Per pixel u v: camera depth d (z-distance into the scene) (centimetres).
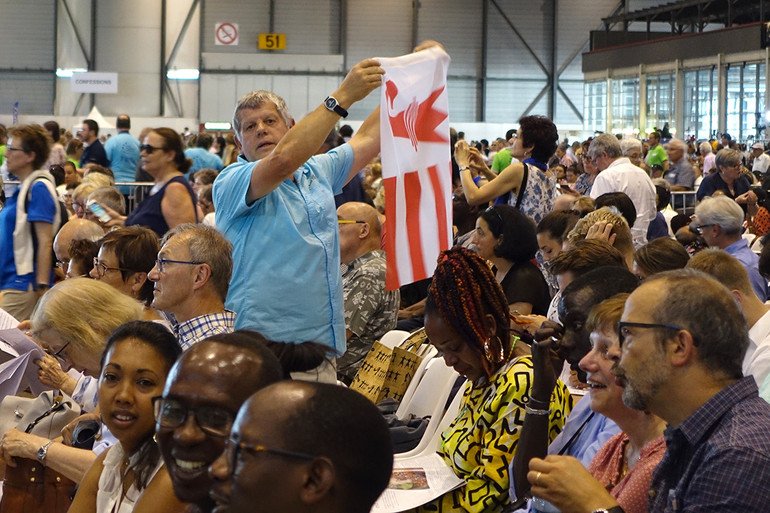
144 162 513
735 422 179
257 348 179
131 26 2602
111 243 365
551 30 2734
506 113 2747
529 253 426
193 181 885
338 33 2697
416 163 347
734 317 183
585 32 2745
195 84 2652
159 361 224
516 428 261
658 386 183
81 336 303
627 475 210
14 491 296
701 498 176
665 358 182
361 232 455
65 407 334
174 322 362
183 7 2630
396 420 322
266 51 2673
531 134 559
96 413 314
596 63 2653
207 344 179
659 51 2434
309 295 321
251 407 133
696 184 1422
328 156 349
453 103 2736
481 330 266
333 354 251
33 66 2588
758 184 1346
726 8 2405
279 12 2669
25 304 566
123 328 228
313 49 2697
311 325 323
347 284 450
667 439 189
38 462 294
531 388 254
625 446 227
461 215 601
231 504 131
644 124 2492
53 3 2577
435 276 271
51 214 566
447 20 2714
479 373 271
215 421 172
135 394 222
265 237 317
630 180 615
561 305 257
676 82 2384
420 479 269
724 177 929
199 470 173
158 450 222
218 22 2645
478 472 264
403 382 351
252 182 310
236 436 132
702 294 182
